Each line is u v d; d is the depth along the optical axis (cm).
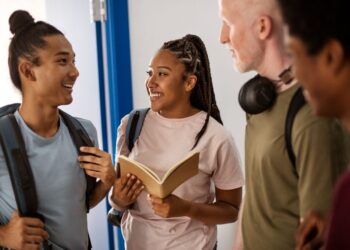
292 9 68
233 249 136
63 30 233
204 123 162
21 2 229
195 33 235
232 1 110
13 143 133
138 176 143
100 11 231
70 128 147
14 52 139
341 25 65
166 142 161
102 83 236
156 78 159
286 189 107
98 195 154
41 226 133
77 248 143
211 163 160
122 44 232
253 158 114
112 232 238
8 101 226
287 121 102
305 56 68
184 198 159
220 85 237
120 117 235
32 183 133
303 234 96
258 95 108
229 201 164
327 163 94
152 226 159
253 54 111
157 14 234
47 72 134
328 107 70
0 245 134
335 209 64
